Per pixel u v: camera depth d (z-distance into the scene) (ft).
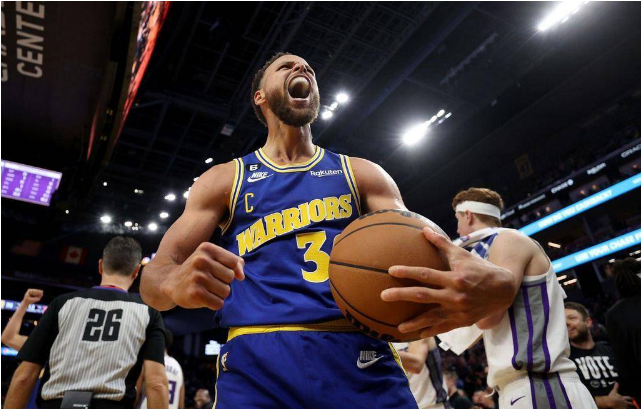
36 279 63.10
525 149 67.51
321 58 49.78
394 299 3.05
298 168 5.00
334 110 57.06
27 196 35.58
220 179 5.04
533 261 6.47
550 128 64.08
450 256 3.23
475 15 49.47
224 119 54.85
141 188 67.36
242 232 4.76
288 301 4.18
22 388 7.09
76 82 26.48
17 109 30.71
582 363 10.20
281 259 4.46
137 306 8.17
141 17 19.21
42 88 27.73
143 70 25.23
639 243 47.21
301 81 5.40
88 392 7.07
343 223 4.68
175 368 12.54
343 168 5.05
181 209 70.08
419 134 63.21
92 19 21.09
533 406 5.79
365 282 3.44
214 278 3.20
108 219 64.13
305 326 4.10
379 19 45.21
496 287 3.12
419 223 3.60
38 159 36.76
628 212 55.16
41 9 20.71
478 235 6.91
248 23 44.11
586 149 60.03
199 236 4.66
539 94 61.26
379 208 4.84
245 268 4.58
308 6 41.55
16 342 9.00
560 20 50.93
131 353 7.73
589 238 55.01
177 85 51.37
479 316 3.18
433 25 47.96
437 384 10.22
